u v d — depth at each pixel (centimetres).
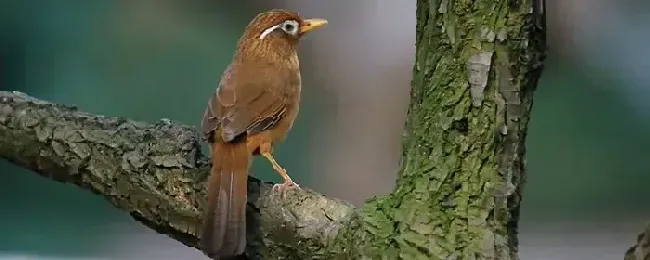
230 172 700
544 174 1288
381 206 662
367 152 1386
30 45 1305
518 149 647
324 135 1392
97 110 1322
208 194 690
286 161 1372
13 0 1296
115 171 729
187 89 1341
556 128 1294
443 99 651
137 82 1338
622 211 1270
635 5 1310
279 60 862
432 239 635
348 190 1382
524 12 637
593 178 1280
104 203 1273
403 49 1376
